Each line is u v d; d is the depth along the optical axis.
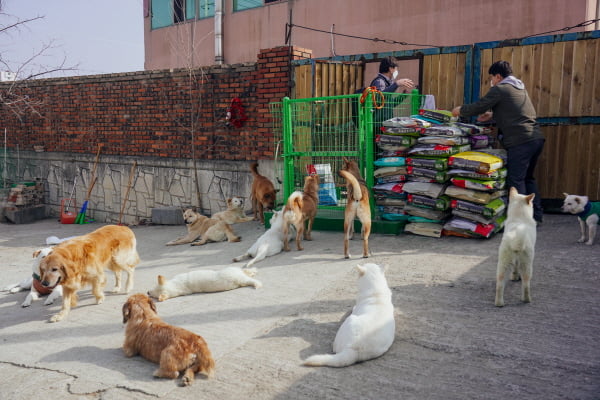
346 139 7.66
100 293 5.25
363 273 3.88
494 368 3.28
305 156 7.81
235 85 9.89
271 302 4.77
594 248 5.51
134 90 11.57
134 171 11.92
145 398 3.17
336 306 4.53
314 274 5.46
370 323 3.50
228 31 16.12
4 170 15.15
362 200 5.79
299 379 3.27
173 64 18.00
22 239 10.67
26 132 14.32
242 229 8.47
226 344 3.90
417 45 11.32
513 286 4.65
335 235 7.12
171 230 9.98
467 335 3.77
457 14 11.12
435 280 4.95
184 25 17.45
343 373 3.32
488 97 6.27
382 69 7.62
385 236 6.75
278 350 3.73
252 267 5.99
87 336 4.33
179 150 11.04
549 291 4.47
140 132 11.66
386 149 6.82
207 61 17.06
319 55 13.81
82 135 12.89
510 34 10.41
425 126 6.39
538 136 6.24
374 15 12.52
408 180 6.71
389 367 3.37
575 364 3.25
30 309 5.34
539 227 6.60
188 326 4.33
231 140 10.12
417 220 6.65
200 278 5.24
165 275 6.27
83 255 4.92
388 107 7.28
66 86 12.96
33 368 3.74
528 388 3.02
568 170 7.15
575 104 7.00
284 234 6.39
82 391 3.31
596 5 9.76
